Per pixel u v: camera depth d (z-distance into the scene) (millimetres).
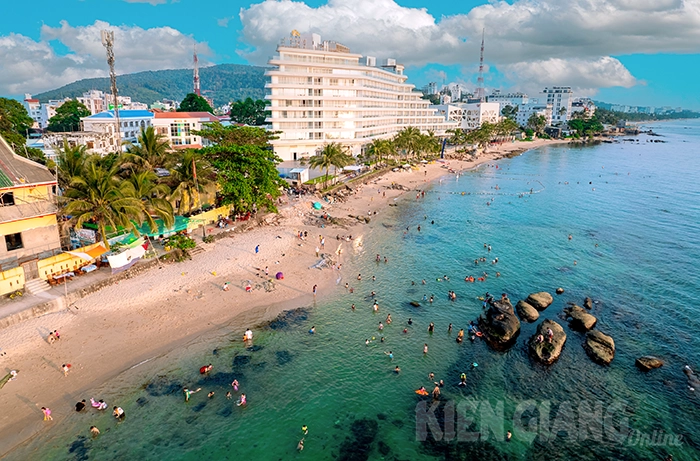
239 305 48562
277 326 45156
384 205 99562
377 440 31641
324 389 36562
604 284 58406
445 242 74375
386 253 68000
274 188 71062
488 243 74375
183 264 56156
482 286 57281
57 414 32250
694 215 95875
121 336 41219
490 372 39656
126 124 129250
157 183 60688
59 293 44812
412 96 197500
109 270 50812
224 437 31234
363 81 144750
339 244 70062
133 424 31859
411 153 174875
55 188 51719
